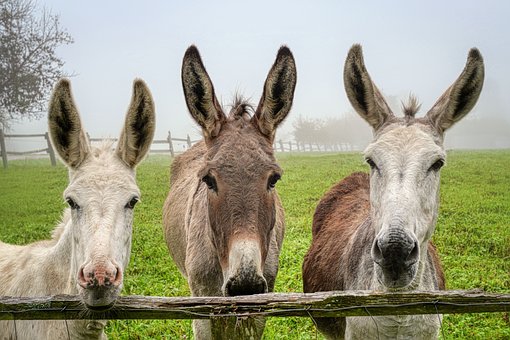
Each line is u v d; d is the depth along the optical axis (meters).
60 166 29.22
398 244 3.62
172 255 7.10
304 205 16.25
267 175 4.48
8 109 35.16
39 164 31.30
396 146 4.16
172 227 6.81
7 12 34.41
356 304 3.38
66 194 3.94
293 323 7.36
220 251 4.43
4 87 34.44
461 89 4.35
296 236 12.37
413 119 4.53
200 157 7.39
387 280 3.80
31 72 35.44
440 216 14.10
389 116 4.63
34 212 16.38
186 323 7.43
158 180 21.78
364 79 4.53
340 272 5.28
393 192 3.89
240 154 4.50
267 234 4.49
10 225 14.41
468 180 20.89
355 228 5.55
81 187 3.88
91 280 3.35
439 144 4.32
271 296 3.42
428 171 4.10
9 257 5.04
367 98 4.56
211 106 4.81
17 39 35.19
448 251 10.86
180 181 7.38
